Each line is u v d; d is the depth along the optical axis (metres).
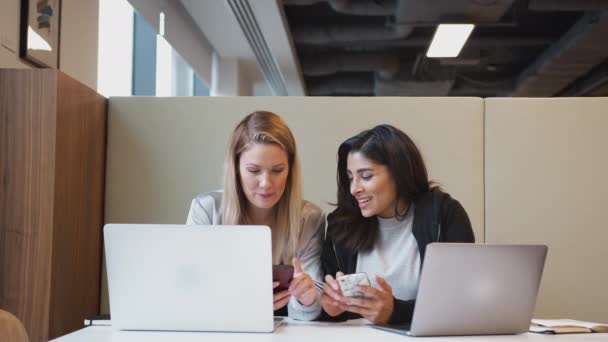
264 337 1.39
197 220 2.09
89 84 3.61
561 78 7.68
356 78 8.41
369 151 1.90
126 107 2.67
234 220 2.03
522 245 1.47
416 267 1.91
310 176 2.61
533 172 2.57
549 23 6.82
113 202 2.64
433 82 8.14
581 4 5.53
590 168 2.57
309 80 8.44
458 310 1.45
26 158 2.21
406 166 1.92
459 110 2.60
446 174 2.59
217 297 1.46
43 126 2.20
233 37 6.10
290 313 1.79
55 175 2.20
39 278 2.18
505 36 7.04
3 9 2.61
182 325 1.47
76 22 3.39
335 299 1.60
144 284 1.47
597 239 2.55
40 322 2.16
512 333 1.53
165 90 5.80
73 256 2.36
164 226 1.46
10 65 2.68
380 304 1.58
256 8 5.01
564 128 2.58
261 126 1.99
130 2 4.14
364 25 6.45
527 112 2.59
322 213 2.13
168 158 2.65
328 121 2.62
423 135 2.60
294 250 2.04
